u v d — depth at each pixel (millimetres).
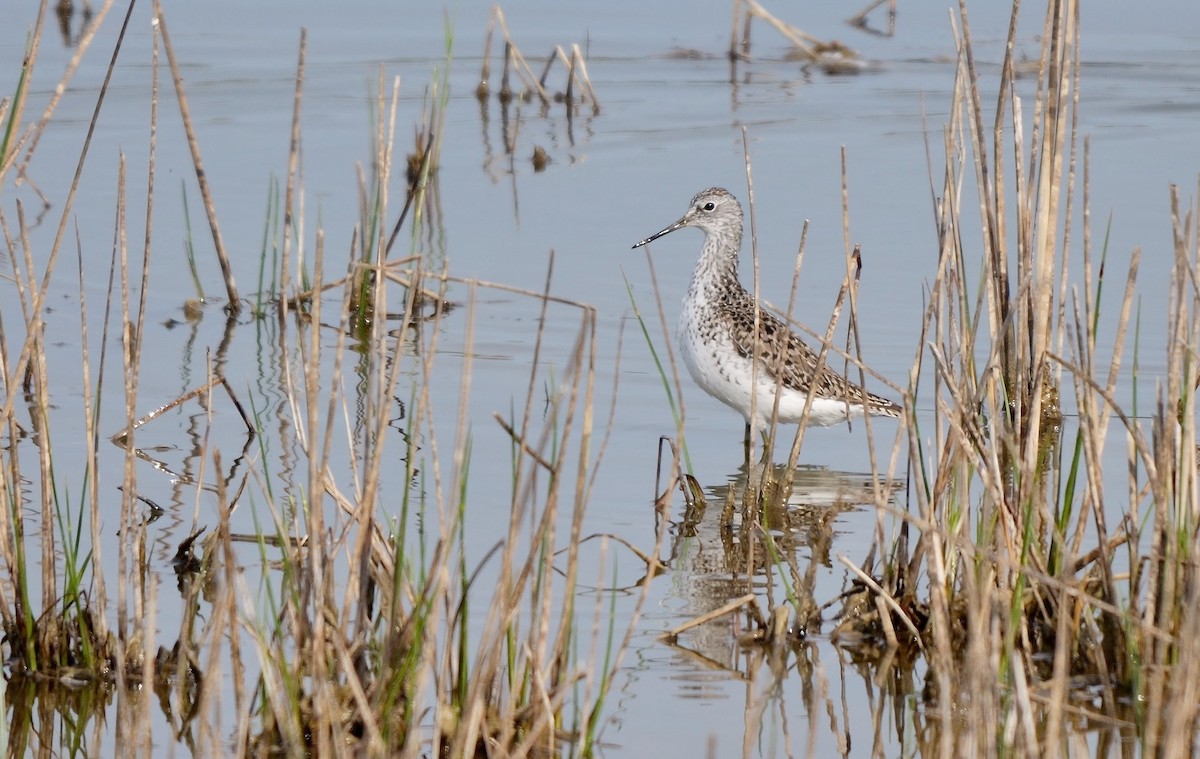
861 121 25391
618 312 17656
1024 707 7859
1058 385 14438
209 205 17406
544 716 8391
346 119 25469
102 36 29500
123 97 25953
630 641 10359
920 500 9820
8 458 12969
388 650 8703
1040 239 12883
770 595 10734
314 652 8297
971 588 8914
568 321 17406
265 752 8625
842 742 9078
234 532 11688
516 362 16125
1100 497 9742
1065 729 8969
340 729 8234
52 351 15867
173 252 19312
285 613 9758
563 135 24875
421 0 33594
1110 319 16844
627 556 11820
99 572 9641
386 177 9945
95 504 9586
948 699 8438
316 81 27562
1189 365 9375
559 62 29266
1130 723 9125
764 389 14539
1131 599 9648
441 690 8320
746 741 9000
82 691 9602
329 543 9797
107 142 23562
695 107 26469
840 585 11383
